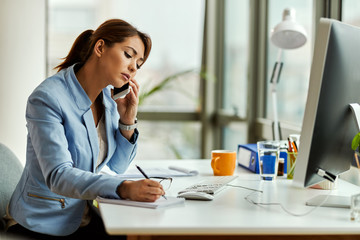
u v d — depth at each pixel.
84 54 1.71
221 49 4.50
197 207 1.31
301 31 2.03
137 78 4.47
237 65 4.00
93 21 4.39
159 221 1.16
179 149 4.57
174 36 4.50
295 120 2.81
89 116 1.64
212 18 4.51
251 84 3.42
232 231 1.12
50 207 1.57
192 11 4.50
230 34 4.24
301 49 2.70
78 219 1.60
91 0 4.38
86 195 1.39
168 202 1.32
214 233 1.12
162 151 4.54
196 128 4.58
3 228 1.55
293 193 1.51
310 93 1.19
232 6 4.17
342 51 1.24
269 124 3.07
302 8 2.69
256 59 3.41
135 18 4.45
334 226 1.14
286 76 2.96
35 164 1.59
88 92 1.69
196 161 2.19
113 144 1.84
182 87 4.55
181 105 4.57
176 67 4.52
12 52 2.82
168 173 1.84
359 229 1.13
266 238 1.24
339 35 1.22
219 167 1.82
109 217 1.19
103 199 1.35
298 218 1.20
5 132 2.81
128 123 1.87
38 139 1.49
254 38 3.40
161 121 4.54
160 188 1.34
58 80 1.62
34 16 2.86
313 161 1.24
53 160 1.45
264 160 1.74
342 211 1.28
